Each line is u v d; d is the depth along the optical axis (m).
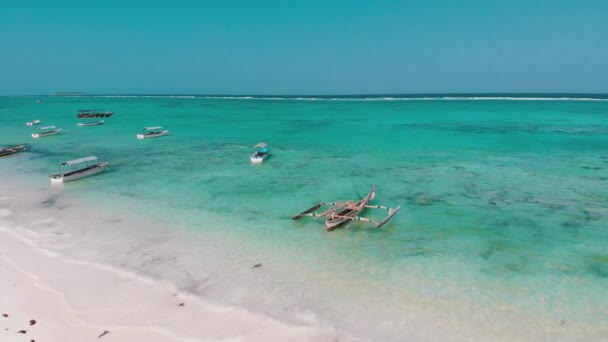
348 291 13.72
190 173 31.09
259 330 11.57
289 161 35.47
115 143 47.75
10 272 14.85
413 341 11.18
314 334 11.41
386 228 19.22
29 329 11.49
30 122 71.19
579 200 22.98
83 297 13.17
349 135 52.59
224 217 20.97
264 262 15.84
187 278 14.53
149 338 11.21
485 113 86.75
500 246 17.20
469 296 13.39
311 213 20.78
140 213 21.64
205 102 178.00
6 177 30.22
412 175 29.44
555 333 11.55
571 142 43.50
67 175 28.48
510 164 32.66
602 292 13.60
